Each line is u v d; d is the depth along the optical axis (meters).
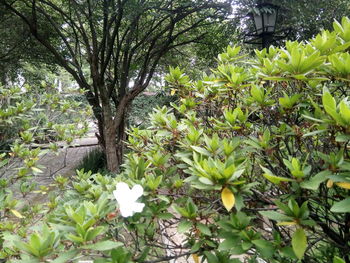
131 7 5.13
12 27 7.10
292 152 1.46
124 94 6.94
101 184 1.60
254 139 1.40
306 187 0.96
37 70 10.02
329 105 0.97
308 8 5.00
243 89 1.80
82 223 0.97
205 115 2.05
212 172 1.00
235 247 1.04
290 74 1.23
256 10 3.59
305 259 1.32
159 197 1.17
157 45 7.47
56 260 0.89
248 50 6.37
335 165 1.01
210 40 7.38
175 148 1.82
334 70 1.23
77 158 8.39
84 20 6.67
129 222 1.22
